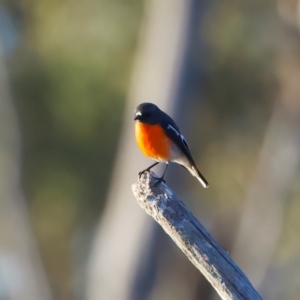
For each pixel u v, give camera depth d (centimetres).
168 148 795
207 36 1428
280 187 1647
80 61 1566
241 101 1608
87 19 1545
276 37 1545
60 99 1614
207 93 1570
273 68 1570
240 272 521
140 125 792
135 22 1514
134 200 1341
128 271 1315
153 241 1323
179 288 1716
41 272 1803
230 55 1538
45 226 1798
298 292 1731
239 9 1519
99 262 1384
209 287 1728
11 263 1794
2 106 1662
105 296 1340
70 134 1675
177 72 1316
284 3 1530
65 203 1762
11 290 1800
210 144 1642
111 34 1529
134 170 1345
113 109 1603
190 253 532
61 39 1571
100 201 1736
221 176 1689
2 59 1638
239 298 514
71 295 1886
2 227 1758
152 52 1343
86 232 1811
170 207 546
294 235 1730
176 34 1326
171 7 1331
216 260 522
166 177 1286
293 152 1619
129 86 1540
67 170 1717
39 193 1752
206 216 1772
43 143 1697
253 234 1689
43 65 1619
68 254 1855
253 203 1673
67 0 1556
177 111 1313
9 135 1681
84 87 1580
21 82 1644
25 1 1609
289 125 1608
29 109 1666
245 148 1672
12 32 1636
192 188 1703
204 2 1344
